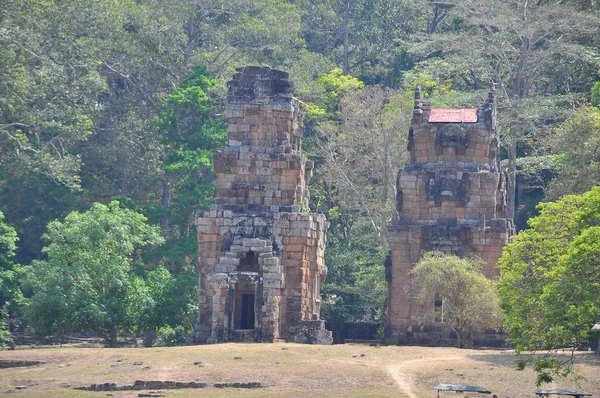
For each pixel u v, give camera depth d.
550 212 142.12
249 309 186.50
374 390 125.94
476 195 199.75
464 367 139.12
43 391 128.38
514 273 132.00
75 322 194.25
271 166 188.38
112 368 141.25
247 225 184.62
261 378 132.62
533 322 126.38
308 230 184.25
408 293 198.25
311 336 181.00
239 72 192.12
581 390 116.81
